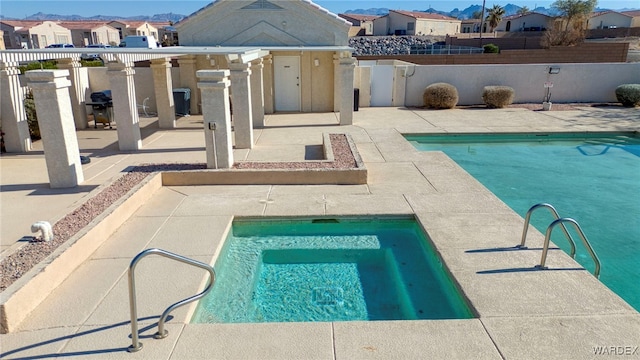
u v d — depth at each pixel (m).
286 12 17.42
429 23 88.25
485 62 28.86
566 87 20.48
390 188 9.02
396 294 5.76
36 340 4.36
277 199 8.36
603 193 9.99
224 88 9.07
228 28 17.61
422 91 20.23
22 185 9.12
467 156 13.12
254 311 5.33
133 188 8.05
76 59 14.96
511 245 6.35
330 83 18.64
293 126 15.65
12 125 11.80
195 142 13.11
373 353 4.19
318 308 5.44
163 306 4.96
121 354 4.16
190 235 6.80
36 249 5.64
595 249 7.25
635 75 20.14
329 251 6.91
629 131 14.84
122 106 11.79
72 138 8.95
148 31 90.81
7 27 66.75
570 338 4.34
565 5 68.38
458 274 5.54
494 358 4.09
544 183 10.71
